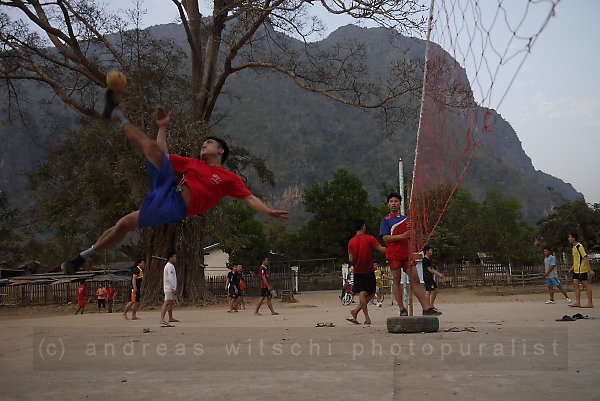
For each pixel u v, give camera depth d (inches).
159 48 1088.8
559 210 1756.9
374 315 538.9
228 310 804.6
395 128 1007.0
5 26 1035.3
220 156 174.4
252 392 135.4
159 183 160.7
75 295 1535.4
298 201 7554.1
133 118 975.6
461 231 1900.8
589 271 525.3
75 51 996.6
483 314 457.1
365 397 124.8
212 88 1122.7
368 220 2230.6
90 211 1233.4
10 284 1409.9
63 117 1249.4
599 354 184.1
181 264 1043.9
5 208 2016.5
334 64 1008.2
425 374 152.3
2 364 203.8
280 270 1903.3
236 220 1153.4
